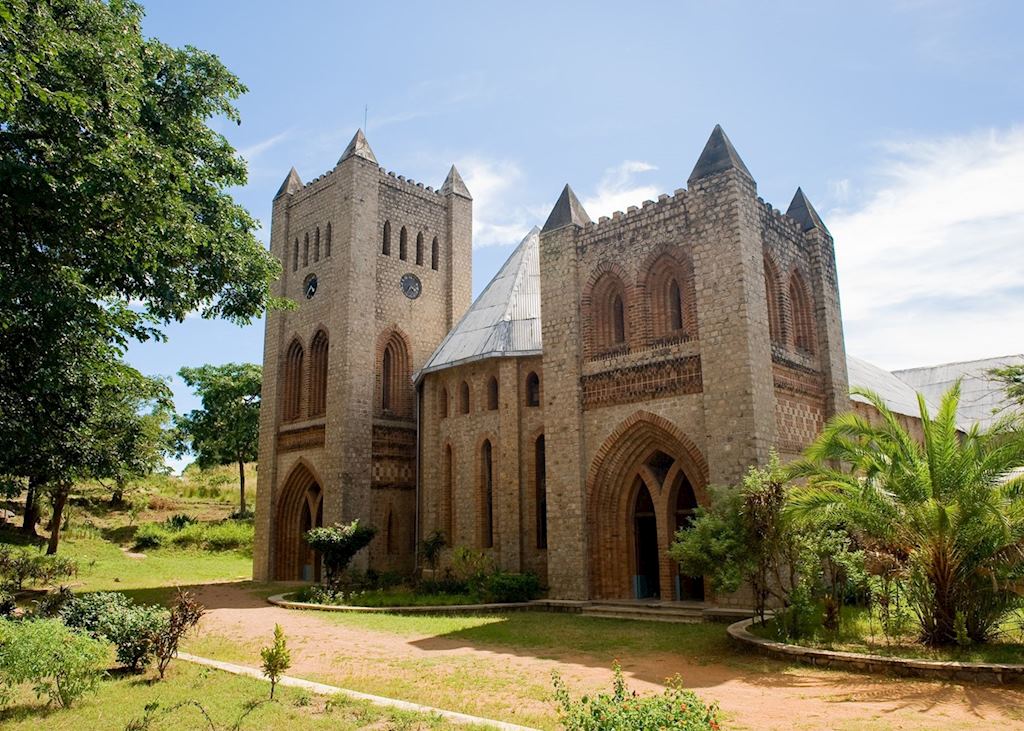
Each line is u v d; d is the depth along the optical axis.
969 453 17.02
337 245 41.72
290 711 12.30
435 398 36.09
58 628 13.49
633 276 27.62
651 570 28.09
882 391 43.47
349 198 41.56
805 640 17.25
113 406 26.67
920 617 17.28
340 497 37.72
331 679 15.16
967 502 16.30
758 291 25.28
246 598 33.03
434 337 44.44
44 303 15.73
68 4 17.95
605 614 24.83
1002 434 17.78
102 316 17.62
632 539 26.98
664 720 8.16
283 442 42.94
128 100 16.75
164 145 20.53
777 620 18.53
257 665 16.86
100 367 19.34
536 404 32.22
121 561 47.94
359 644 19.62
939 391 55.88
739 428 23.83
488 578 28.75
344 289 40.53
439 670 15.92
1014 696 12.91
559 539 27.44
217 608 29.08
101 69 16.70
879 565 17.84
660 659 16.92
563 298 29.19
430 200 46.31
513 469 31.34
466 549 31.42
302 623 24.03
